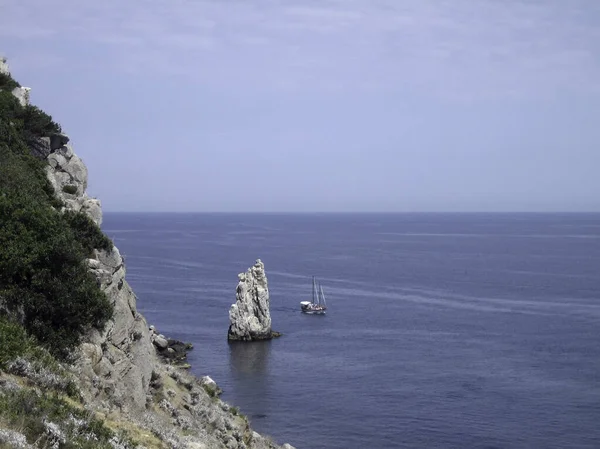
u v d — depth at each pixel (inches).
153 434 959.6
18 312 1043.3
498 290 6658.5
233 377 3307.1
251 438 1637.6
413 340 4202.8
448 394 2982.3
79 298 1109.1
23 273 1066.1
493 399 2901.1
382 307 5580.7
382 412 2743.6
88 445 713.6
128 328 1278.3
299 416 2701.8
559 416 2674.7
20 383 820.0
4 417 668.7
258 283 4274.1
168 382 1464.1
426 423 2608.3
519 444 2390.5
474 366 3496.6
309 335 4387.3
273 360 3673.7
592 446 2368.4
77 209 1472.7
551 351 3836.1
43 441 666.2
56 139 1636.3
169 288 6323.8
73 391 896.9
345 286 6973.4
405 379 3248.0
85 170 1668.3
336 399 2925.7
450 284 7150.6
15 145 1460.4
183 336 4234.7
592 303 5748.0
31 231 1112.8
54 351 1032.2
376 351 3887.8
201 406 1449.3
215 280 7003.0
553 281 7391.7
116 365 1184.2
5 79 1761.8
